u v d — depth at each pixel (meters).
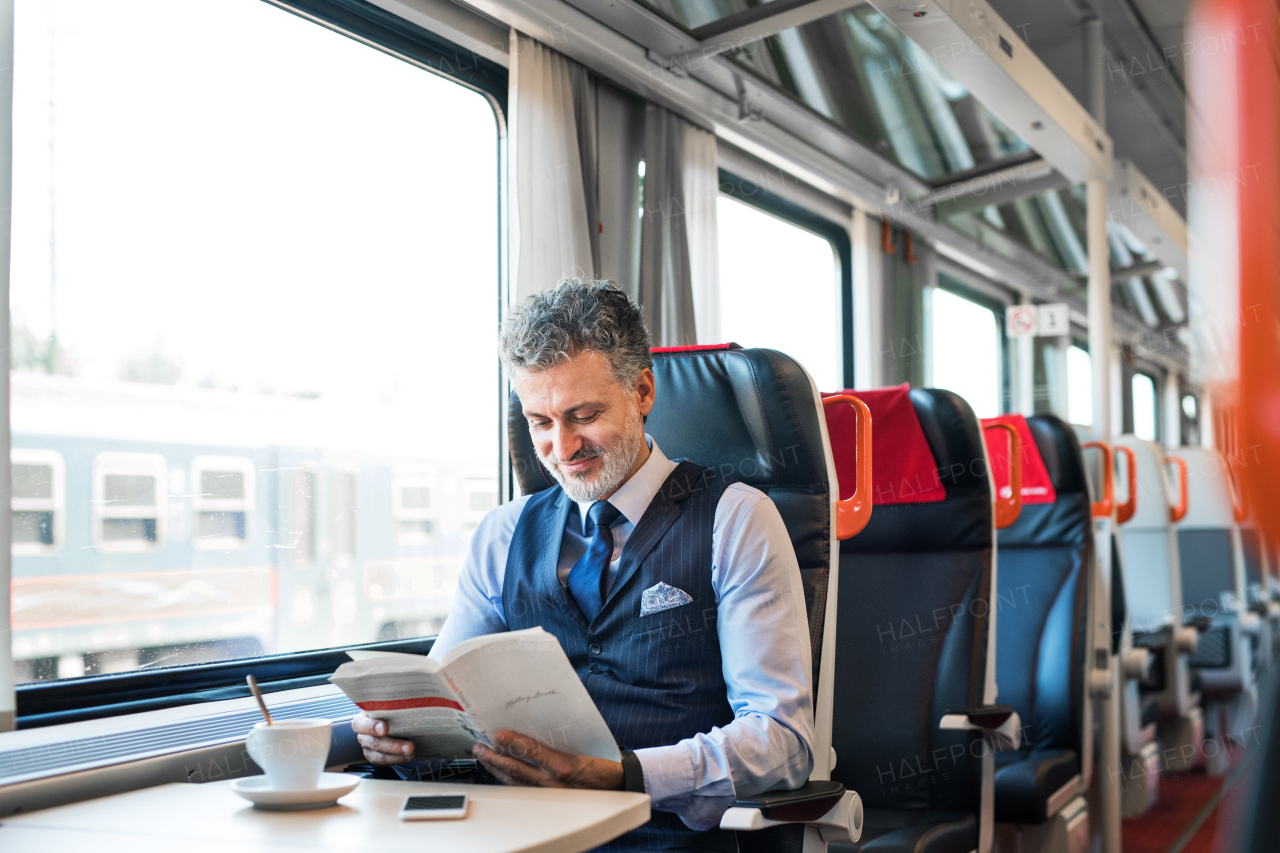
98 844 0.89
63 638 1.64
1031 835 2.27
